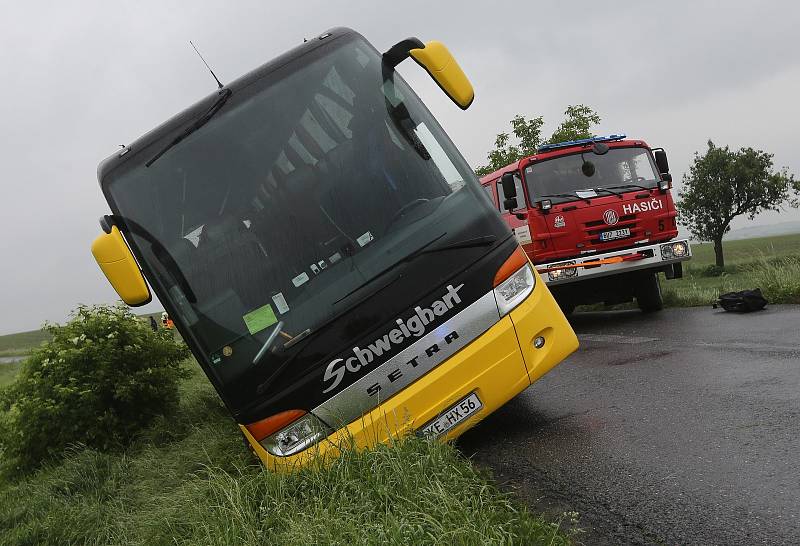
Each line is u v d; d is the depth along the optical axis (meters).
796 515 3.35
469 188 5.46
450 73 5.56
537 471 4.80
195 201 5.40
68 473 7.65
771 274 11.62
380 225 5.25
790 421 4.68
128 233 5.38
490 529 3.43
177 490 5.90
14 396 9.08
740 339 7.93
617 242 11.84
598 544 3.51
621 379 7.07
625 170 12.25
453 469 4.44
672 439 4.83
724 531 3.35
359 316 5.06
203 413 9.45
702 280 22.41
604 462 4.67
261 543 4.05
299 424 5.04
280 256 5.23
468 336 5.17
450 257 5.20
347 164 5.43
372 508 3.98
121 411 9.12
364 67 5.76
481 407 5.17
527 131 23.89
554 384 7.53
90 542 5.69
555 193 12.04
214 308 5.20
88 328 9.35
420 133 5.59
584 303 12.74
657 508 3.78
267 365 5.07
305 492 4.56
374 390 5.04
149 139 5.61
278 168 5.43
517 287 5.39
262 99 5.64
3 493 8.16
